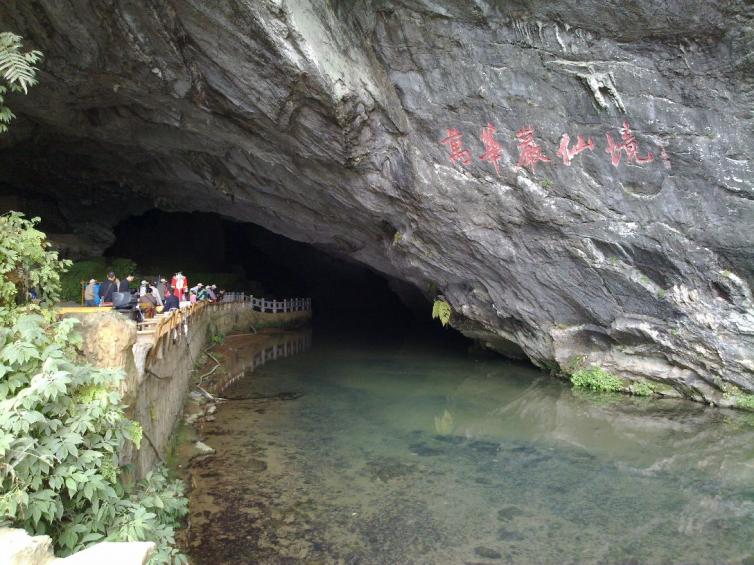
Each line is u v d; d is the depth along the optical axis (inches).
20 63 222.2
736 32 350.6
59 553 174.2
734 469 354.6
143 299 439.8
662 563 247.6
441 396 532.4
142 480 252.8
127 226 945.5
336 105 394.3
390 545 259.6
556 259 489.4
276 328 976.9
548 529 276.7
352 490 317.1
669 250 435.2
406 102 446.0
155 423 317.4
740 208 397.4
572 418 462.0
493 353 754.2
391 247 612.4
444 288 623.2
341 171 490.0
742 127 377.4
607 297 491.2
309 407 486.0
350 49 402.6
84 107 494.0
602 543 263.9
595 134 419.2
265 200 654.5
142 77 426.9
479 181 466.3
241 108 434.3
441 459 367.6
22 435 170.7
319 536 266.5
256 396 521.3
